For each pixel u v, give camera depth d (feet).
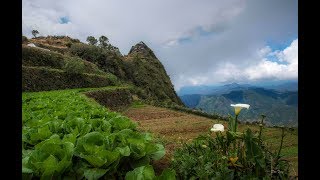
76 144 15.35
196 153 13.73
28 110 40.68
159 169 16.85
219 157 11.93
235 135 11.81
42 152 12.95
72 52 290.35
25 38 305.73
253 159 11.01
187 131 71.97
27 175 11.76
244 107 11.81
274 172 11.21
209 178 11.27
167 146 30.45
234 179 11.50
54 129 20.79
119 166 14.37
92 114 31.94
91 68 211.82
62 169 12.28
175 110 128.06
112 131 22.17
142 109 132.98
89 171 12.55
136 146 14.88
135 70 346.33
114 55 322.96
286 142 52.08
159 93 354.13
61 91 127.75
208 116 106.11
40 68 138.00
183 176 12.75
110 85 195.72
